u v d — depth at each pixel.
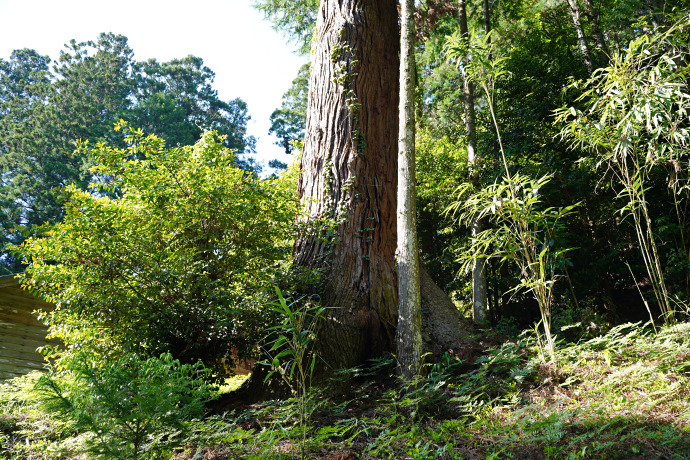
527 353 5.00
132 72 34.59
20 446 4.03
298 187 6.91
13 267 24.45
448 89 11.64
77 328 5.25
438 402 4.24
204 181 5.38
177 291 5.12
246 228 5.64
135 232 5.19
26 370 8.07
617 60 4.56
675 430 2.78
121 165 5.39
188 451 3.66
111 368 3.21
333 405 4.80
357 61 6.84
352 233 6.16
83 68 32.53
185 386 3.43
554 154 7.66
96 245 4.89
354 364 5.50
